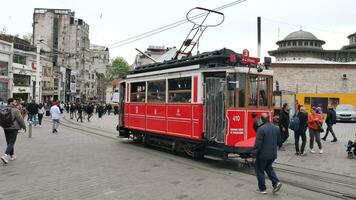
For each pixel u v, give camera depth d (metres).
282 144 15.90
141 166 11.65
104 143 17.67
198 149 13.23
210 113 12.51
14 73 58.94
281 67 51.03
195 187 8.97
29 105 25.75
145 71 17.11
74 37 96.88
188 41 17.50
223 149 12.04
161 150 15.91
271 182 9.35
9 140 11.76
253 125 12.16
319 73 50.44
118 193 8.23
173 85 14.42
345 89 49.88
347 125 32.06
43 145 16.08
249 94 12.18
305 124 14.58
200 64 13.17
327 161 13.35
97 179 9.55
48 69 75.00
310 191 8.99
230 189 8.85
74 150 14.79
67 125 29.58
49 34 93.88
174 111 14.30
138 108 17.20
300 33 67.06
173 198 7.91
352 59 65.69
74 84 90.19
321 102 42.78
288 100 19.53
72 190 8.42
